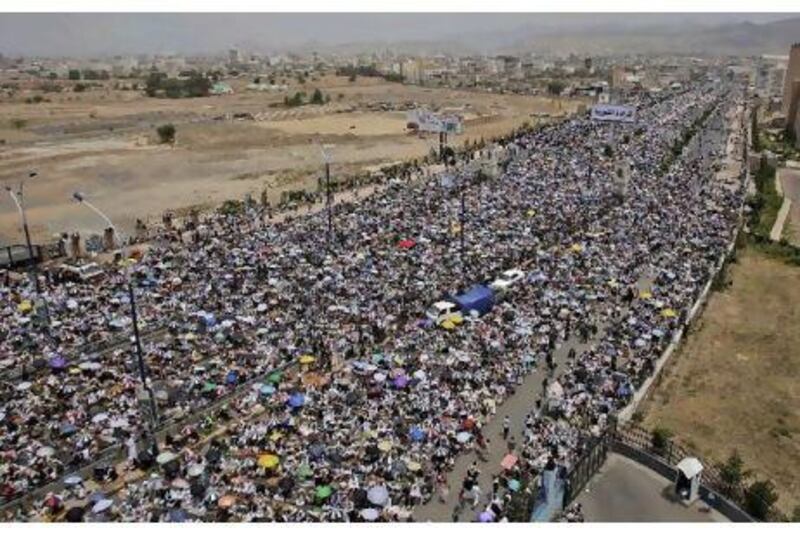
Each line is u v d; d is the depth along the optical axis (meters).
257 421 50.97
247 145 194.62
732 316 76.88
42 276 80.94
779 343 70.44
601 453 45.28
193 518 40.72
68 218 118.25
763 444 53.94
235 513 41.34
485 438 49.78
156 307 70.81
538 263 83.94
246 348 61.62
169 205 127.25
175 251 89.62
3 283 78.44
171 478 44.66
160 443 48.91
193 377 56.62
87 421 50.47
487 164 136.50
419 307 71.06
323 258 85.19
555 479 41.12
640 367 60.72
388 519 41.09
